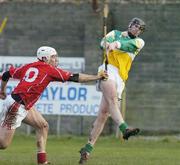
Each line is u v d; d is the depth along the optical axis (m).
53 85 52.97
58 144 46.72
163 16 55.56
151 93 55.53
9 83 52.00
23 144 46.22
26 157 33.66
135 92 55.66
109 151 40.22
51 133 55.09
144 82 55.62
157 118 55.53
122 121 27.66
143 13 55.78
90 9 55.94
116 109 27.94
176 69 55.34
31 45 56.94
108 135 54.47
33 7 56.94
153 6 55.72
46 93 53.06
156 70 55.56
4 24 57.06
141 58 55.66
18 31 57.06
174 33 55.53
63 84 52.91
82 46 56.22
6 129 26.98
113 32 28.77
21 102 26.84
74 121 54.88
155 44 55.50
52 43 56.81
